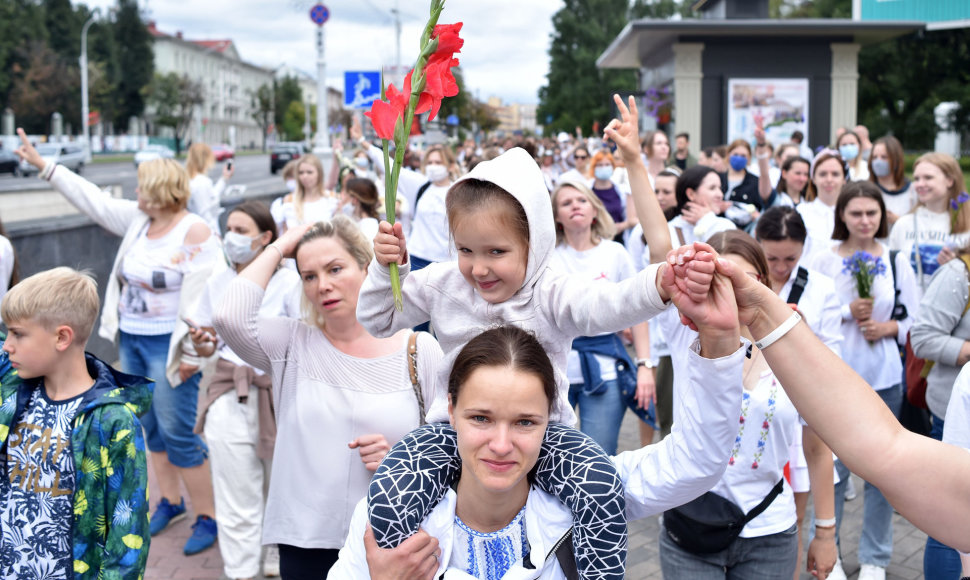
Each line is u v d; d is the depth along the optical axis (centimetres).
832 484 318
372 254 309
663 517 300
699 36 1875
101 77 7962
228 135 12469
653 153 917
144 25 9388
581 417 473
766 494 293
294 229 331
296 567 308
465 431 174
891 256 466
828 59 1883
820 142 1908
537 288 204
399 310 206
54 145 3959
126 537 269
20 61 7206
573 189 485
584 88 5759
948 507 139
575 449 183
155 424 520
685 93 1897
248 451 419
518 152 199
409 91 192
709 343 173
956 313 370
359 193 680
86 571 272
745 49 1883
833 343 372
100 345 850
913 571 459
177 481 534
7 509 273
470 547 186
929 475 139
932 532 141
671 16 6156
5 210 930
